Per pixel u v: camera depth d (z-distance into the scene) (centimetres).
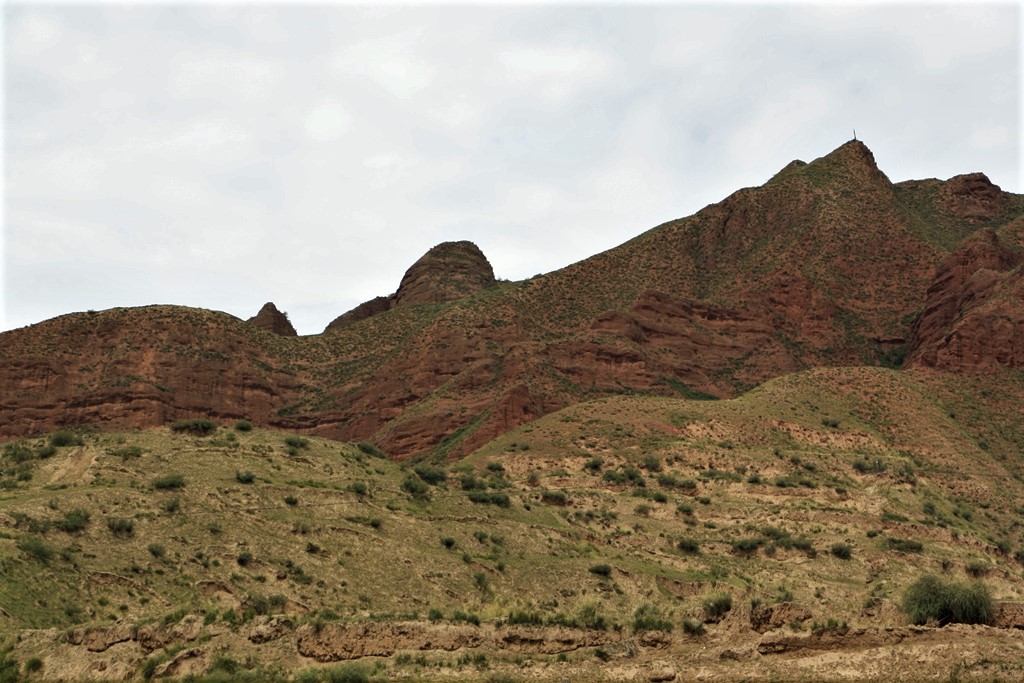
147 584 7575
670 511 11506
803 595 8475
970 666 5041
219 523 8512
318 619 5706
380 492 9962
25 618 6650
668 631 5625
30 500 8338
